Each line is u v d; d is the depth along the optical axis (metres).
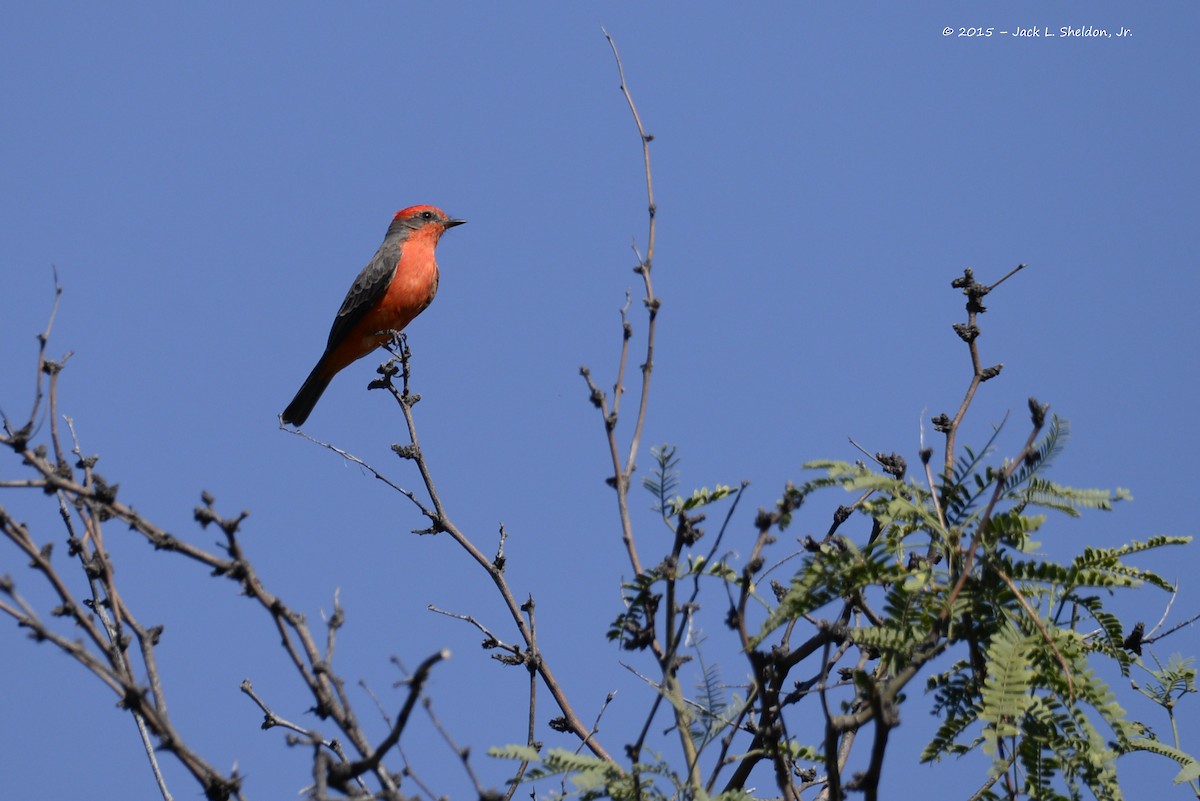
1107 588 6.17
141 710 5.73
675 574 6.39
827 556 6.29
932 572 6.28
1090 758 5.90
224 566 5.93
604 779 6.17
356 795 5.68
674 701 6.27
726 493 6.94
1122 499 6.06
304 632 6.00
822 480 6.45
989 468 6.36
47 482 5.89
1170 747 7.04
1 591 5.57
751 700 6.16
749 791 6.97
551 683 8.48
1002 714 5.65
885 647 6.14
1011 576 6.17
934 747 6.53
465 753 5.29
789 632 7.03
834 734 5.36
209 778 5.76
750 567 6.04
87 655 5.65
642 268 7.68
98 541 6.86
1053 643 5.93
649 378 7.38
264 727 7.40
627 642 6.57
